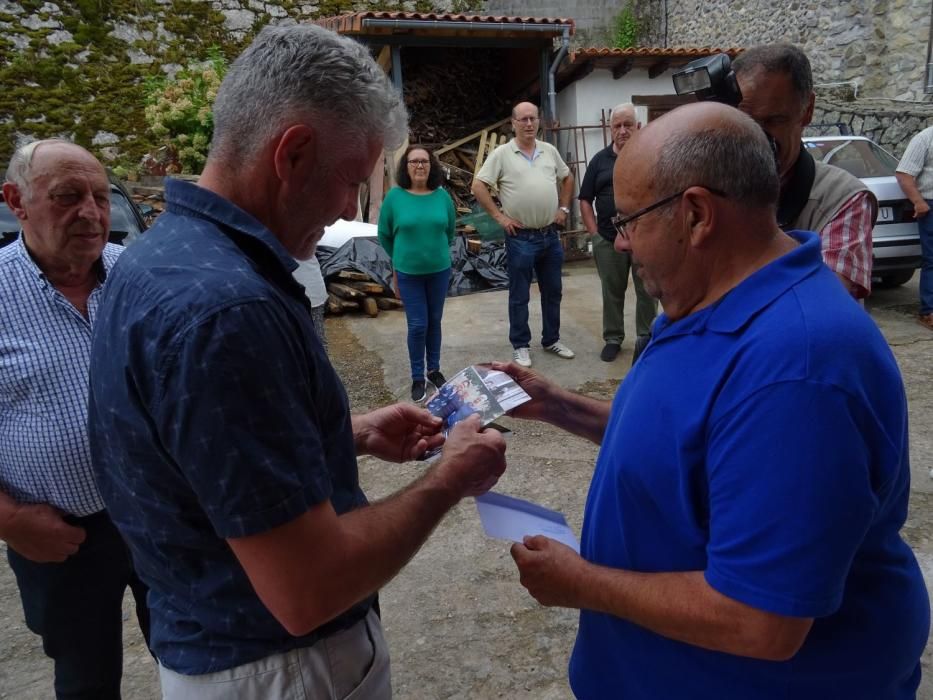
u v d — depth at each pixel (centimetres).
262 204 101
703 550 102
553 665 228
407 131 111
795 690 104
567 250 919
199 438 86
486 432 124
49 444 164
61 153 166
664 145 101
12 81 976
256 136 96
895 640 107
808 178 186
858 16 1062
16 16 982
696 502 100
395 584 270
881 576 106
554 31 881
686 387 100
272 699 106
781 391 88
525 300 501
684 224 101
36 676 234
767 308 96
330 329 618
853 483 87
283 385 91
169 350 86
